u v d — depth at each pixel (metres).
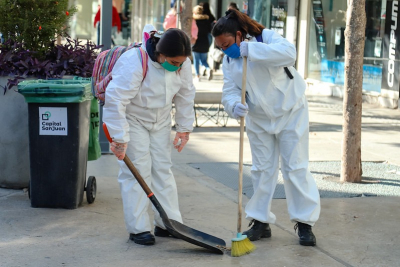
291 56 5.09
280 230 5.99
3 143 7.20
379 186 7.85
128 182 5.45
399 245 5.61
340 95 16.19
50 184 6.51
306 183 5.46
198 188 7.59
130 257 5.20
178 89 5.41
